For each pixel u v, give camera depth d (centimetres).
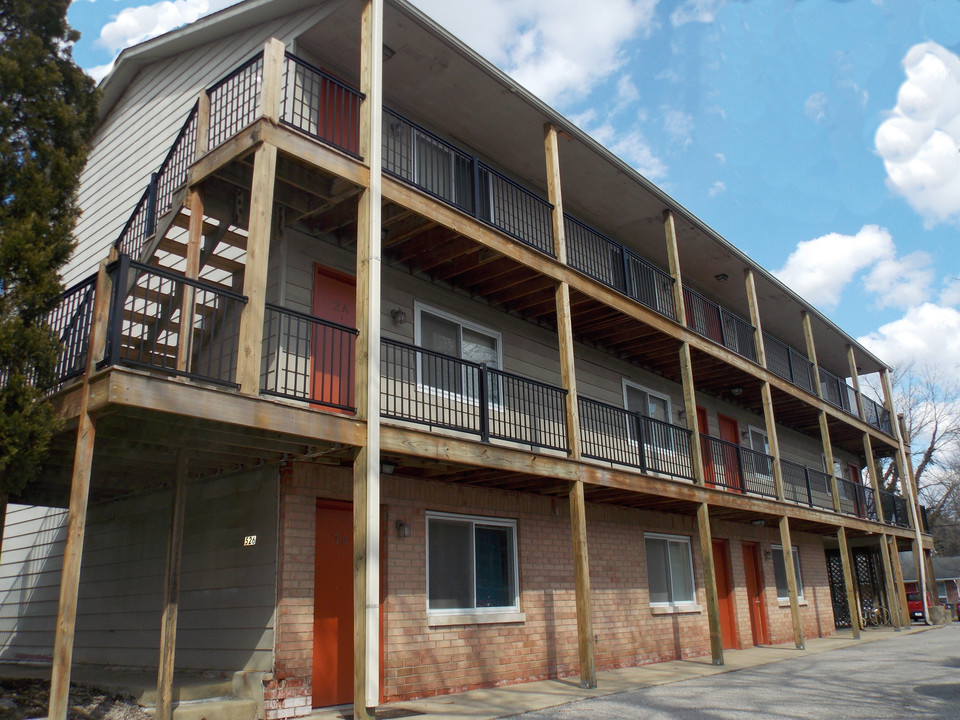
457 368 1034
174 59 1246
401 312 1052
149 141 1255
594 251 1498
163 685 700
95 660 1034
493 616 1030
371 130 856
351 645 869
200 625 873
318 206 888
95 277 718
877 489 2153
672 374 1597
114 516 1075
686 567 1480
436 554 1002
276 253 925
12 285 700
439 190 1188
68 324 769
